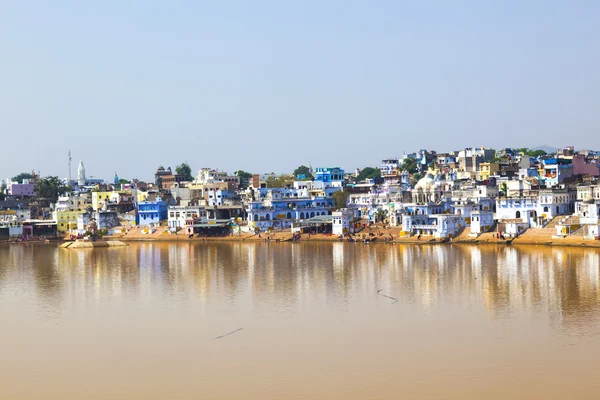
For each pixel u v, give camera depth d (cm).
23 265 17800
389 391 7512
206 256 19050
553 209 19925
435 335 9450
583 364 8131
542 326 9706
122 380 8031
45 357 8912
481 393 7394
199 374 8162
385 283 13275
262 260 17625
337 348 8994
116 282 14362
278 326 10138
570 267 14375
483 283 12912
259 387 7712
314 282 13662
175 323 10475
